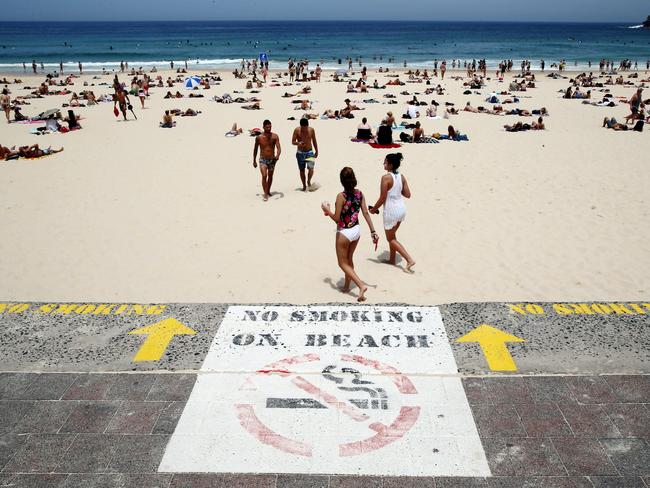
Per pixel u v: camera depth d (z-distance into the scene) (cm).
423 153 1619
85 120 2305
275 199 1177
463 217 1044
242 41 12194
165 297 720
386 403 449
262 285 749
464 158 1553
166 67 6041
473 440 409
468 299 701
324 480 374
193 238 948
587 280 764
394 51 9100
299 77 4744
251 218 1051
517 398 454
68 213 1099
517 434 415
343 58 7500
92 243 933
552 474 378
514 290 730
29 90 3641
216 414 439
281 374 488
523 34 16825
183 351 526
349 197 644
